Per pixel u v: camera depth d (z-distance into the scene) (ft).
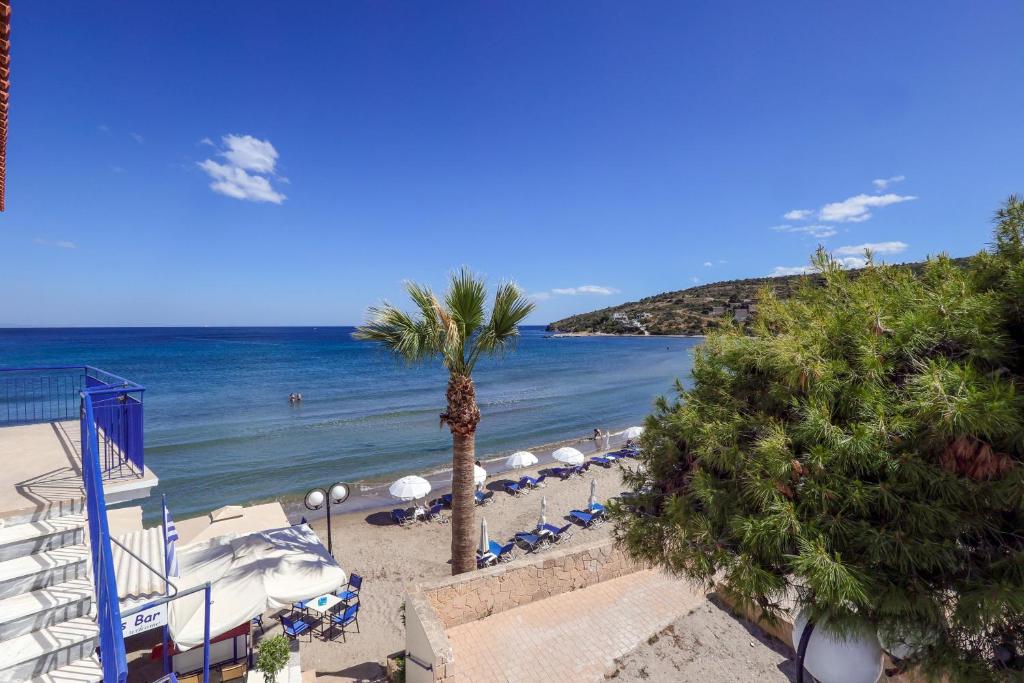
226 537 33.53
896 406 10.33
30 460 18.72
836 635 10.68
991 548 9.73
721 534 12.67
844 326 12.42
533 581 26.21
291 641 32.14
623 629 23.91
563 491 71.10
